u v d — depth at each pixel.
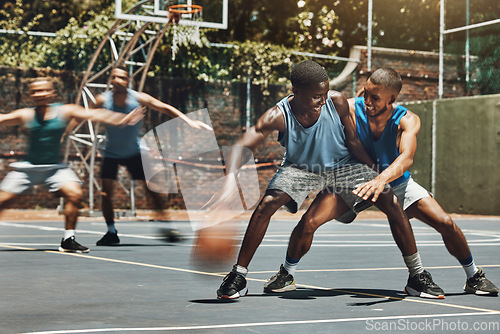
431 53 20.55
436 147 19.61
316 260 7.97
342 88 19.50
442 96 19.92
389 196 5.10
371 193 4.75
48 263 7.27
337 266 7.36
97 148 16.80
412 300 5.05
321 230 13.47
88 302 4.90
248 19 23.64
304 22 21.92
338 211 5.21
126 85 7.92
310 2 23.28
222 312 4.50
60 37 17.31
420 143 20.00
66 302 4.89
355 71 19.66
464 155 18.94
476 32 19.89
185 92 18.05
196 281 6.04
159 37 15.83
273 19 23.62
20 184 6.96
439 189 19.52
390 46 24.89
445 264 7.63
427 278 5.22
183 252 8.53
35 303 4.84
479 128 18.61
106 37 15.61
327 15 22.75
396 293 5.41
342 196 5.14
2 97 16.73
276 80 19.05
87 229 12.44
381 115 4.96
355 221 16.94
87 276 6.31
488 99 18.44
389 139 5.03
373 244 10.26
